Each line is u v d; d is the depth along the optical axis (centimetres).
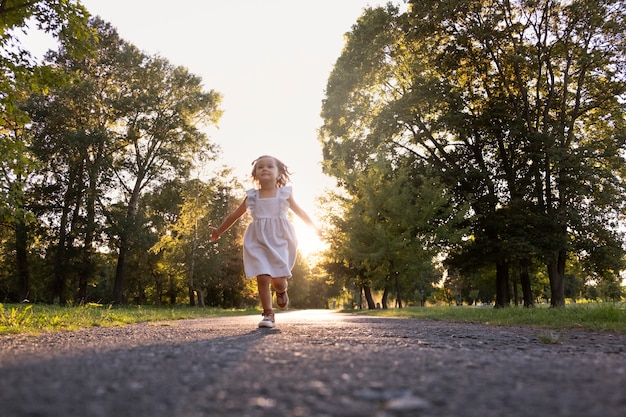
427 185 2325
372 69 2675
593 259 2208
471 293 7338
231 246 3538
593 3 2144
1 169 809
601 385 162
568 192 2150
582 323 706
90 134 2928
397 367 201
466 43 2309
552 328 659
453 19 2308
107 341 343
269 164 505
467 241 2473
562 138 2217
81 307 1211
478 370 195
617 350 322
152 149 3366
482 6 2356
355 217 2317
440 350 282
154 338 370
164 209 3716
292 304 8400
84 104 3038
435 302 8294
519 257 2147
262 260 499
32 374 179
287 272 501
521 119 2327
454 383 165
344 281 3341
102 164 2997
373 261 2245
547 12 2295
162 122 3225
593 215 2159
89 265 3178
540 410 128
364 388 157
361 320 920
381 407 132
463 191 2434
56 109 2939
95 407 129
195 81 3450
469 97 2503
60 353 254
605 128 2483
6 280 3616
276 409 129
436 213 2352
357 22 2775
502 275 2508
